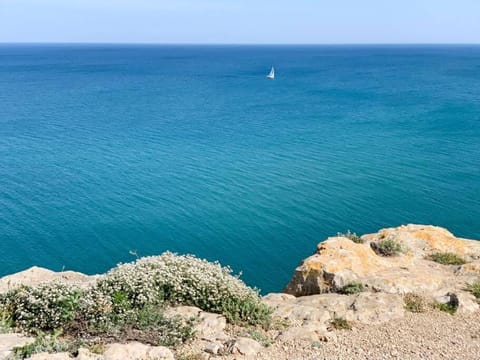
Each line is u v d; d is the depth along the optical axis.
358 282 13.45
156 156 54.22
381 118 75.38
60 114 81.06
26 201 40.66
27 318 10.57
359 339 10.31
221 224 36.41
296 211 38.44
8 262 31.34
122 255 32.47
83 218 37.62
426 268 15.03
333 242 15.59
